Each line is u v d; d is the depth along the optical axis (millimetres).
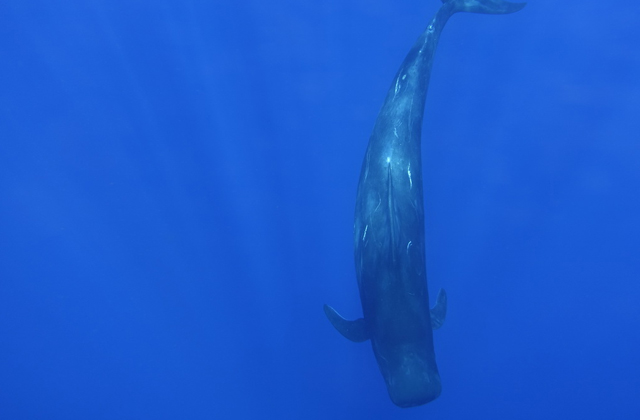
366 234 8555
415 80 9812
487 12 11688
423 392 7551
